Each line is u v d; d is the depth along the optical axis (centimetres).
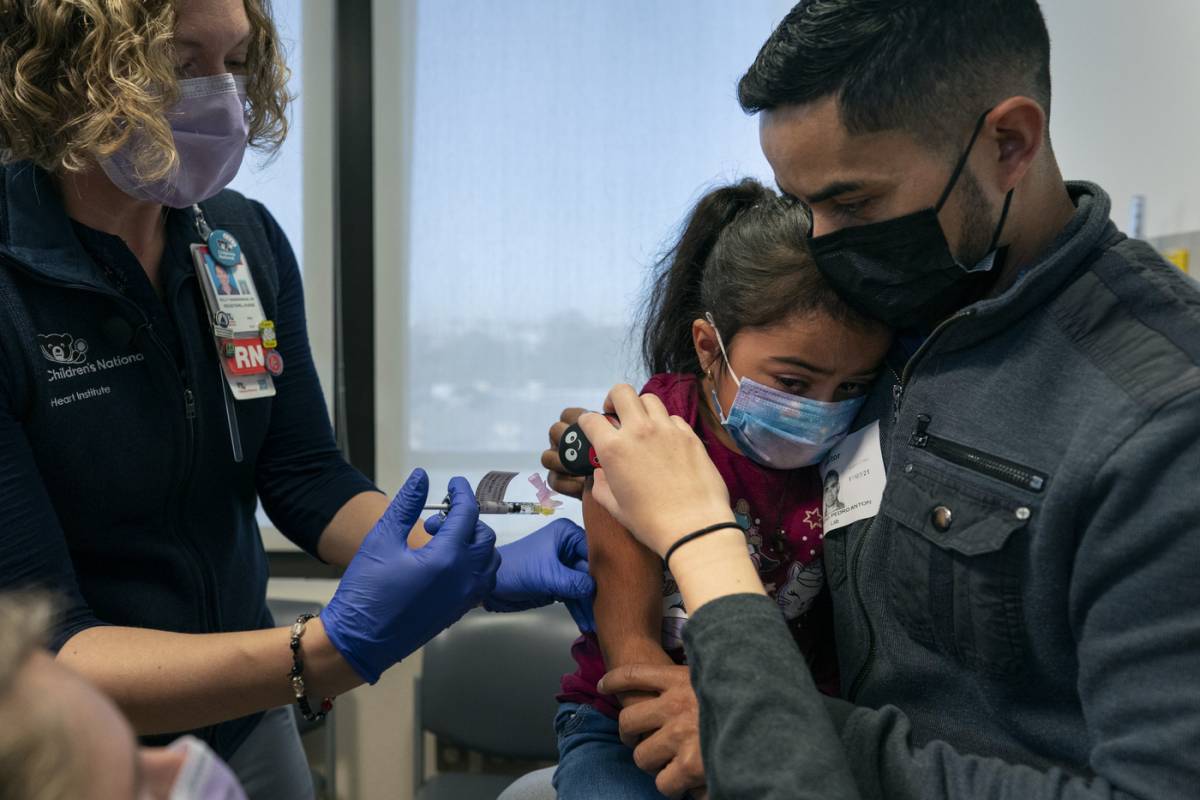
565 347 274
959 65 78
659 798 106
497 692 243
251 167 265
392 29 266
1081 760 81
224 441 131
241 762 143
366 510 144
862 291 92
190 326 127
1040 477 78
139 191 113
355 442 282
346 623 108
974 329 86
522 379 275
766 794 69
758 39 265
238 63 122
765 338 107
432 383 276
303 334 151
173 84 105
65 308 113
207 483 130
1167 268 80
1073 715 82
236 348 131
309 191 269
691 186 268
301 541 148
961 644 86
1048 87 84
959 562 84
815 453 111
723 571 82
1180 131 225
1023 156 81
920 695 93
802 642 118
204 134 115
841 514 105
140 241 124
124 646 105
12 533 104
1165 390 71
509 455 278
